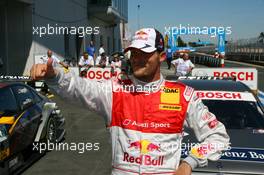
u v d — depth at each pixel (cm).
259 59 4244
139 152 200
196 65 3972
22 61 1617
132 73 207
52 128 688
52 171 577
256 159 381
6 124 506
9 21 1579
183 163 197
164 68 2816
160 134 201
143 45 198
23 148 556
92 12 2867
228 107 500
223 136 205
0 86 559
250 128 466
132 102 203
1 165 479
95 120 1004
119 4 3706
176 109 202
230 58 5441
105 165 609
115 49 4222
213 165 370
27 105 595
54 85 187
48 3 1834
